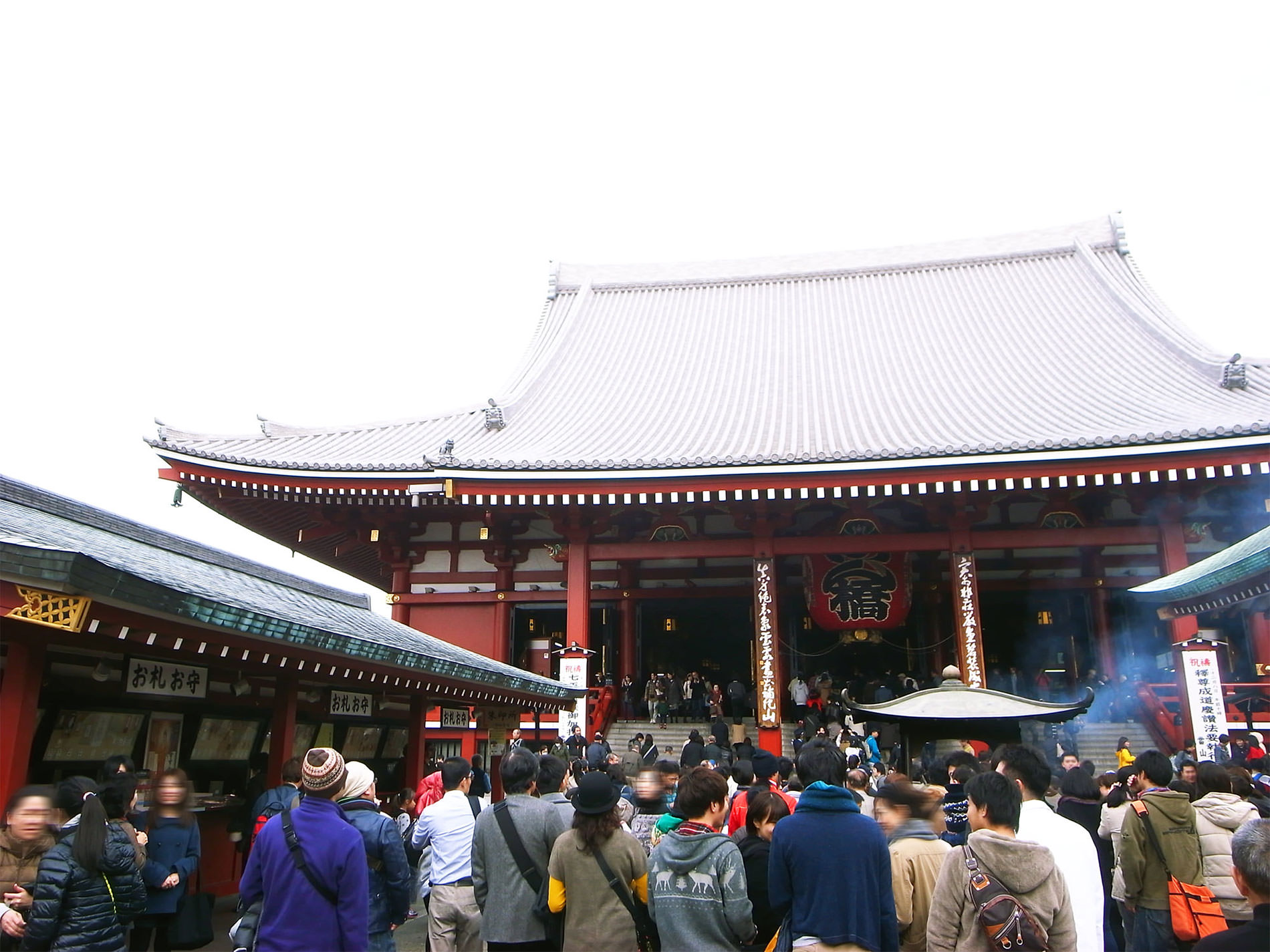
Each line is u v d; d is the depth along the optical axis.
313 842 5.77
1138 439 23.94
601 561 30.81
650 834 8.97
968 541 27.67
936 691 14.22
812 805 5.90
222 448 29.17
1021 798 5.75
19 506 11.21
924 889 6.35
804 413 33.22
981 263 45.03
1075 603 36.06
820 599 29.47
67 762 10.28
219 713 12.59
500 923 6.91
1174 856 7.31
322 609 14.85
